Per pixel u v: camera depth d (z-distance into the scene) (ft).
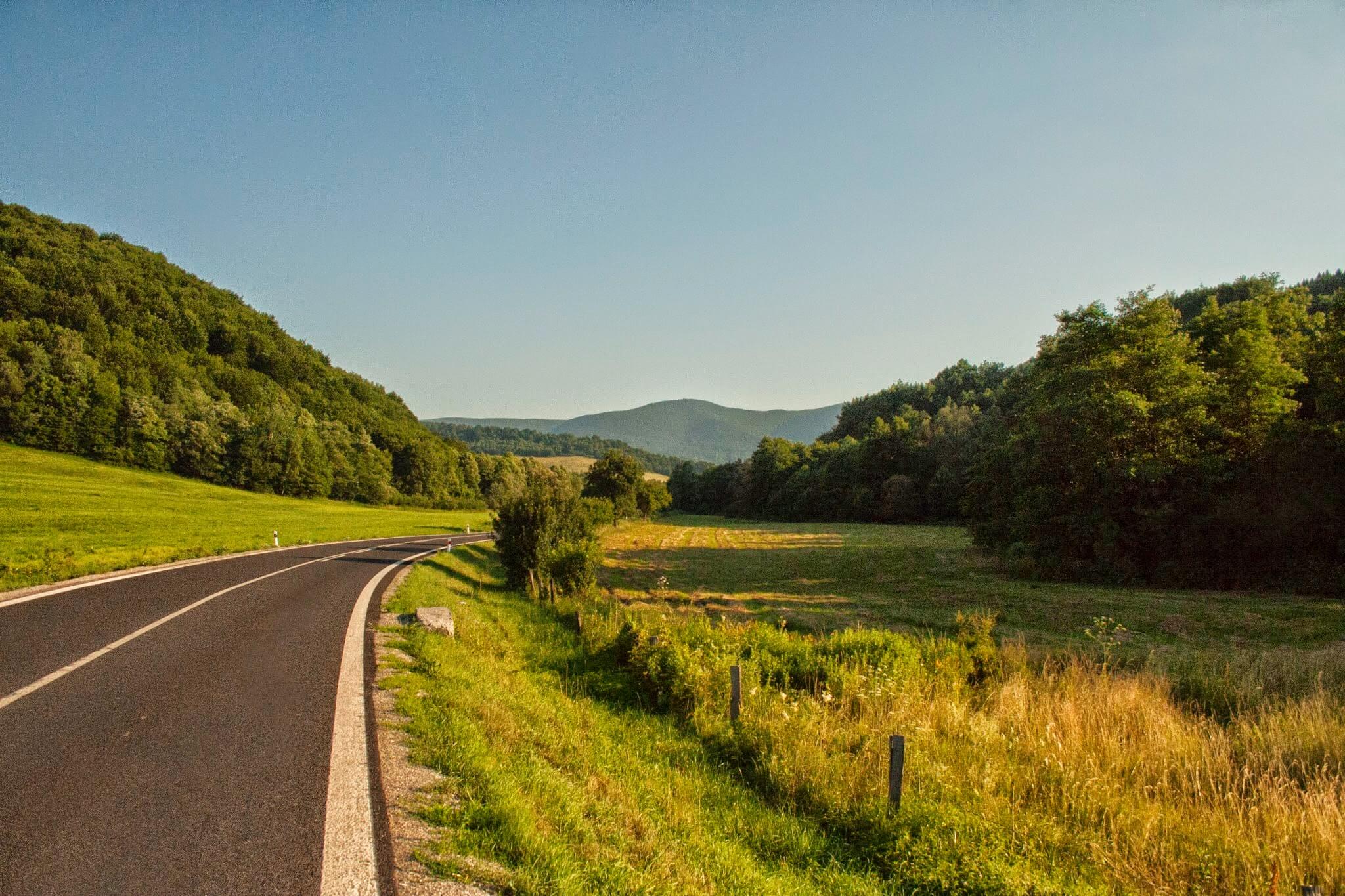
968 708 36.63
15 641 29.63
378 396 494.18
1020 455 122.42
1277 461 89.71
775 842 21.98
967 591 94.43
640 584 104.01
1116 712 33.91
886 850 21.24
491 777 18.31
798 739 29.99
